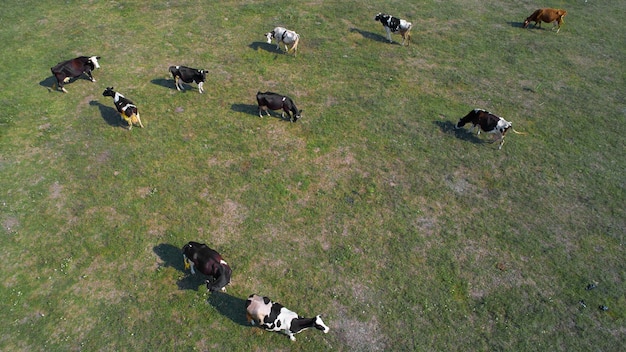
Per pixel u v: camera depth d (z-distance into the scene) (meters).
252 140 14.38
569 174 13.75
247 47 19.12
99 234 11.34
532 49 20.25
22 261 10.68
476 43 20.53
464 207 12.58
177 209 12.07
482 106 16.56
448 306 10.17
